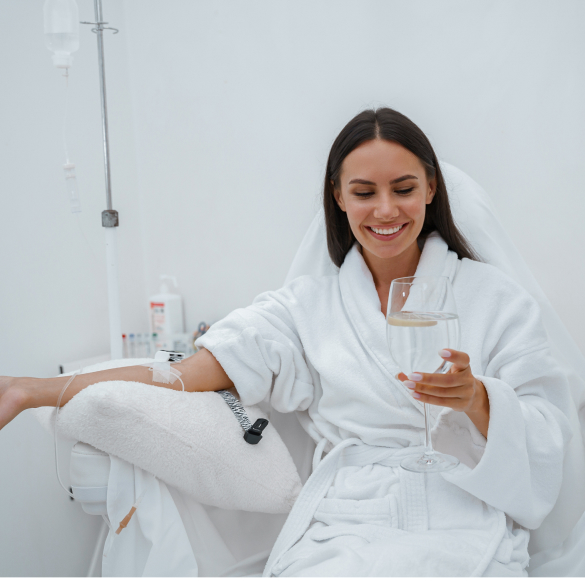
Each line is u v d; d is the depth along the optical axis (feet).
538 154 5.38
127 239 6.82
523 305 3.22
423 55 5.70
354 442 3.25
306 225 6.31
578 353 3.78
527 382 3.12
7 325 4.93
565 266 5.41
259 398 3.44
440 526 2.86
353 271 3.58
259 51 6.31
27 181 5.16
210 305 6.90
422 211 3.25
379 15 5.80
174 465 2.93
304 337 3.51
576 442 3.34
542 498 2.91
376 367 3.28
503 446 2.72
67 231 5.64
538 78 5.30
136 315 6.97
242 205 6.59
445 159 5.75
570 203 5.32
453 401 2.55
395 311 2.42
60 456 5.12
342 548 2.60
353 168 3.18
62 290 5.55
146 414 2.85
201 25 6.50
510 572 2.57
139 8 6.72
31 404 2.95
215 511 3.50
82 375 3.08
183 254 6.95
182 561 2.97
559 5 5.14
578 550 3.00
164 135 6.84
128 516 2.94
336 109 6.08
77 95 5.84
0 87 4.91
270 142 6.38
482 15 5.43
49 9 4.12
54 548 5.04
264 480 3.17
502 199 5.58
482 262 3.55
